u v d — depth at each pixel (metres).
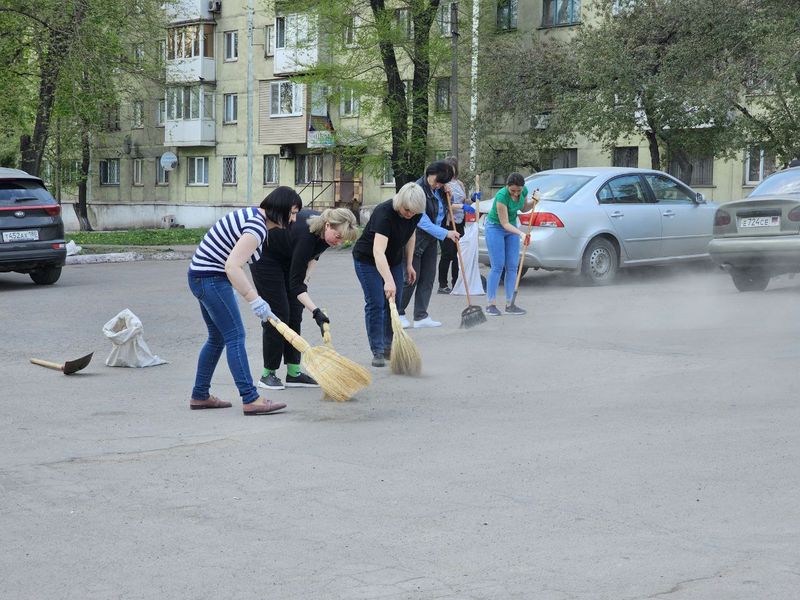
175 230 44.88
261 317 7.89
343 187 50.94
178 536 4.99
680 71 31.17
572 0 40.78
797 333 10.85
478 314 12.11
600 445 6.52
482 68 36.22
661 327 11.70
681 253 17.75
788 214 14.00
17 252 18.30
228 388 9.13
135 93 34.66
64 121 37.81
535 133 36.53
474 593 4.16
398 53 37.25
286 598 4.17
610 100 31.86
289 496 5.63
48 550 4.83
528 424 7.21
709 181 38.31
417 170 36.22
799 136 27.88
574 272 19.09
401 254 9.98
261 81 52.91
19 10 29.25
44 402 8.55
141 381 9.55
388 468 6.16
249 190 52.03
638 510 5.19
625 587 4.18
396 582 4.30
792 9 28.62
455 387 8.72
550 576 4.32
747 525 4.91
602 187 17.02
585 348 10.39
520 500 5.41
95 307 15.33
